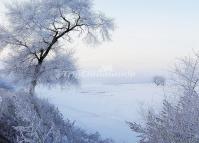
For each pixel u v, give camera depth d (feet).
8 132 25.50
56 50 91.66
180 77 18.19
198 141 16.02
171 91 18.38
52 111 46.16
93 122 82.12
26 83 85.46
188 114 16.56
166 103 17.71
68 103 124.88
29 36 86.69
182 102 17.35
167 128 16.97
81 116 93.30
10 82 82.58
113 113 99.35
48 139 24.97
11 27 87.20
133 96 146.20
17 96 31.53
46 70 87.25
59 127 39.75
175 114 17.01
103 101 143.54
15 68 86.48
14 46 87.45
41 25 85.71
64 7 87.45
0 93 33.53
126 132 67.10
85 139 45.03
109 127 74.13
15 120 26.96
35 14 85.25
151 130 17.69
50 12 87.04
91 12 91.97
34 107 36.45
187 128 16.40
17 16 85.97
